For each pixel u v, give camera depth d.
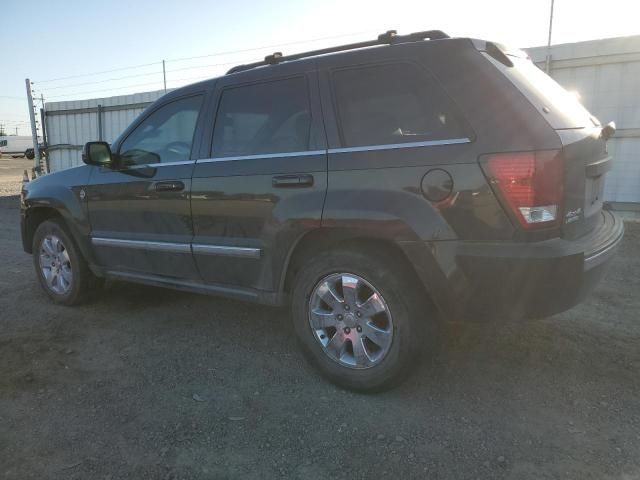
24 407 3.08
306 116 3.27
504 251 2.60
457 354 3.61
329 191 3.06
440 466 2.46
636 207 8.34
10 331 4.28
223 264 3.65
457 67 2.80
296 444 2.67
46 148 17.61
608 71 8.27
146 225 4.09
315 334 3.25
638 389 3.10
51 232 4.86
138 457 2.60
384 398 3.09
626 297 4.77
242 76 3.65
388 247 3.00
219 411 3.00
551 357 3.54
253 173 3.40
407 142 2.87
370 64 3.07
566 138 2.66
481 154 2.64
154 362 3.66
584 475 2.37
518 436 2.68
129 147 4.29
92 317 4.59
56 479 2.45
